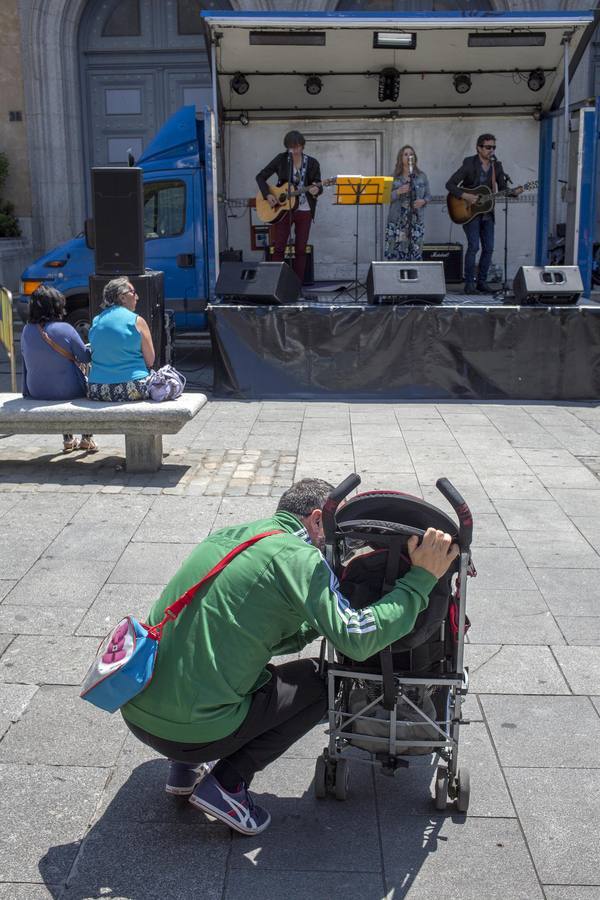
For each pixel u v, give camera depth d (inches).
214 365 358.3
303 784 125.3
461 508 106.7
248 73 437.4
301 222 408.8
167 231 412.2
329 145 471.8
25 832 114.7
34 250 611.5
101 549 202.4
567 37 389.7
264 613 106.0
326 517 106.9
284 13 374.6
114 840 113.4
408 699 113.3
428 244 468.1
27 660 155.7
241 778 112.6
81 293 409.7
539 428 308.0
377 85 450.0
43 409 249.9
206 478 253.0
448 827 116.0
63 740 134.0
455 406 340.5
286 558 106.0
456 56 425.7
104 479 252.1
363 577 111.7
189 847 112.2
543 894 104.3
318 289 436.1
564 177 446.3
